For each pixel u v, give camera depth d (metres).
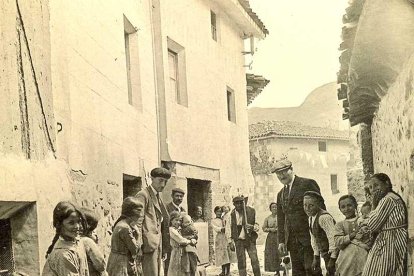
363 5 5.96
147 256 6.62
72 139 6.27
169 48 11.53
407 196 6.14
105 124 7.62
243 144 15.70
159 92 10.85
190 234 8.77
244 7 14.71
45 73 5.55
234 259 13.27
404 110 6.31
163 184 6.86
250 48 16.08
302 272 7.44
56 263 4.22
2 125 4.53
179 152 11.23
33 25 5.31
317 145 24.75
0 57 4.56
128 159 8.68
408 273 5.78
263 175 25.12
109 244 7.38
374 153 10.13
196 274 8.77
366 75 7.65
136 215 5.91
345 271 6.34
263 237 24.25
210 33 13.51
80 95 6.66
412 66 5.75
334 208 24.22
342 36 6.88
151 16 10.73
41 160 5.31
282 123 25.06
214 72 13.62
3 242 4.99
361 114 9.84
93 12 7.37
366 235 6.29
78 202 6.22
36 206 4.99
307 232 7.41
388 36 6.13
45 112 5.49
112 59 8.21
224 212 12.36
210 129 13.09
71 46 6.44
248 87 17.66
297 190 7.46
